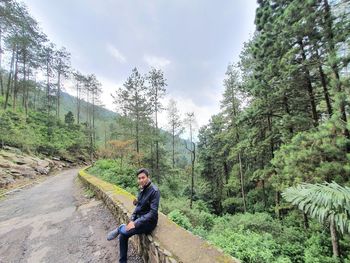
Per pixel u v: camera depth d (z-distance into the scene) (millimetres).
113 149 24234
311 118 11500
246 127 18703
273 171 14188
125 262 3535
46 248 4906
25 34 24531
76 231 5758
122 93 25984
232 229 10852
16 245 5207
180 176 32969
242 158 23781
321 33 7793
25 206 9414
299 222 12711
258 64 11906
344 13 6941
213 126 29594
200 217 13586
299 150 8547
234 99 21156
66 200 9805
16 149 24375
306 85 11125
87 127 45625
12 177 17125
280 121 12680
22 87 39812
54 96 48969
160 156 27344
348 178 7281
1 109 30344
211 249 2744
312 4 7480
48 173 24938
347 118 7484
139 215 3547
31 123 35656
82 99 52312
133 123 25406
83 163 40625
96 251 4523
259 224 11766
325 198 3568
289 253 8633
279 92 11414
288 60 9531
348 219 3385
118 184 13906
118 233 3568
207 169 30625
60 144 36562
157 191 3434
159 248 2986
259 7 9969
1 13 15383
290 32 8555
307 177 8250
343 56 7004
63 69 50000
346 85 7133
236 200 23406
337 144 7090
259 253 6859
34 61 40312
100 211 7242
